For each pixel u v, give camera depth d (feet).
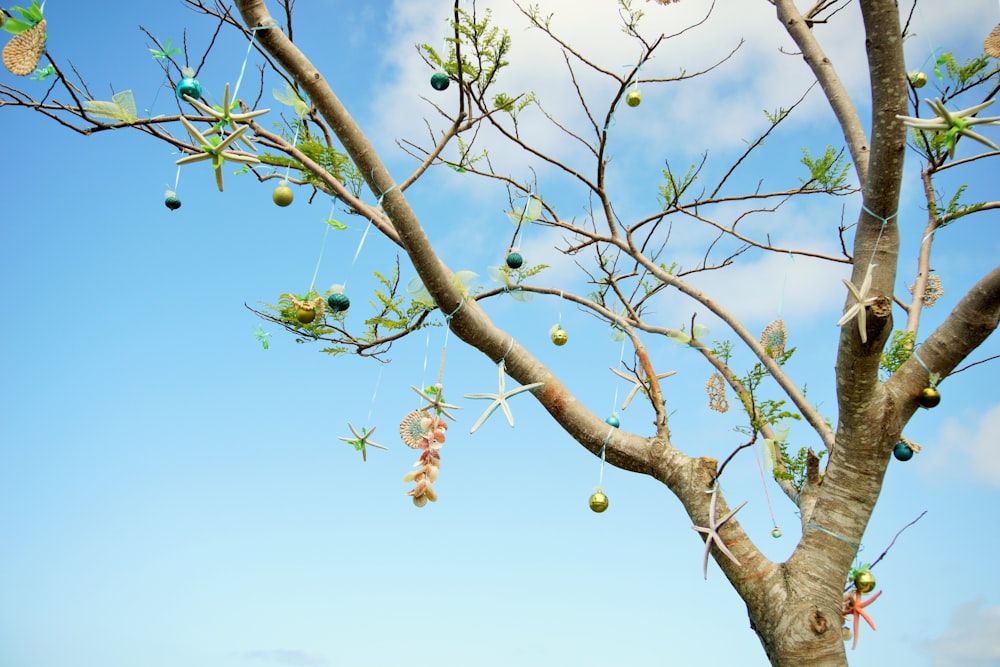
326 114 9.02
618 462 10.89
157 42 10.27
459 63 11.09
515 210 12.09
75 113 10.54
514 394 10.32
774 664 9.76
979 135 7.84
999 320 9.91
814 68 11.82
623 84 12.42
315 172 10.18
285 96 10.62
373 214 10.62
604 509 10.87
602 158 13.16
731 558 9.90
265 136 11.51
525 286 12.34
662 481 10.78
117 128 10.74
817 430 12.25
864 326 8.98
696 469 10.48
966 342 9.93
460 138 13.70
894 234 9.38
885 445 9.90
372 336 13.55
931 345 10.14
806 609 9.56
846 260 13.85
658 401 11.32
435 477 10.02
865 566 11.13
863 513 9.95
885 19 8.53
